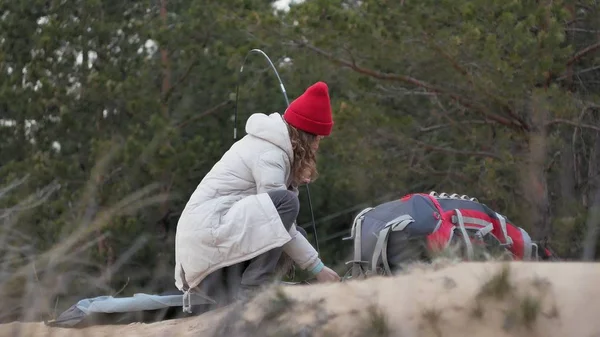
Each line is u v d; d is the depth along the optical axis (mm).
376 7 14680
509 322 3553
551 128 14359
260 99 19500
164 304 6066
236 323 4355
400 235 5816
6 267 4527
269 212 5645
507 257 5363
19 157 18422
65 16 19016
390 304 3961
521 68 13609
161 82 20172
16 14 18781
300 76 16594
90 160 16406
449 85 15289
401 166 16172
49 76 18562
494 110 15180
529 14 13477
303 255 5840
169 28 19562
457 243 5512
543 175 13172
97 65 19141
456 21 14289
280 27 15539
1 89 18188
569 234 8297
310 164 6109
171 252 14180
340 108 15484
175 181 16891
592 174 12438
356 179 16484
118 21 19453
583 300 3562
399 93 16031
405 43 14695
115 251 12641
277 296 4324
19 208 5344
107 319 5922
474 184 15859
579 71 14758
